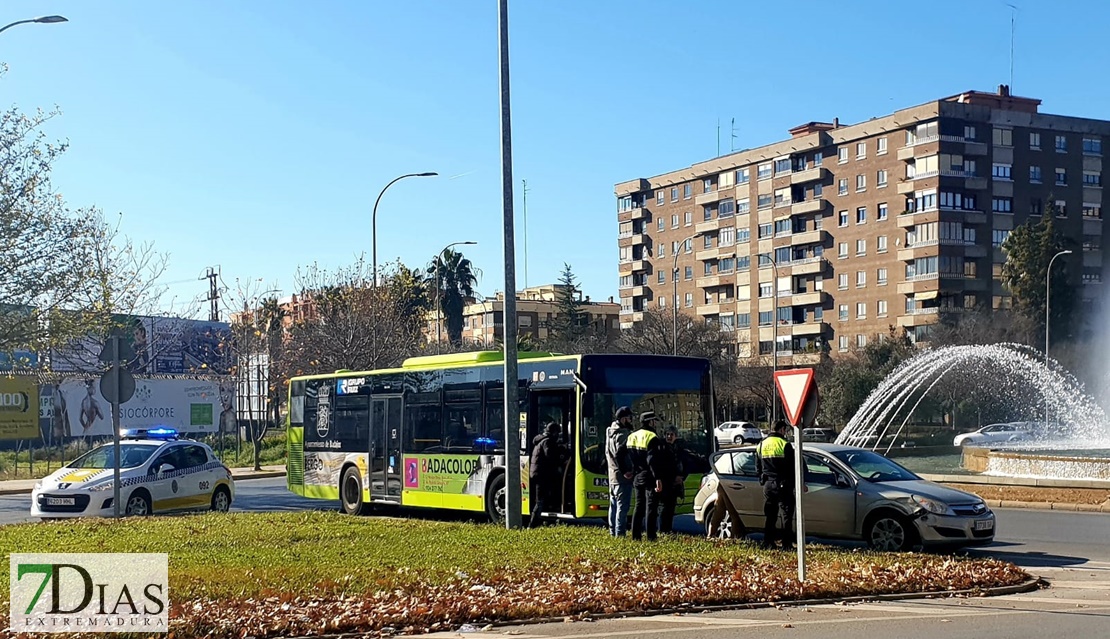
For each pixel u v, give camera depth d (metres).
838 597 11.64
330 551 14.57
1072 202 84.06
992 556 15.45
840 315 86.69
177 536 16.42
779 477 14.95
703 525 17.39
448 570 12.75
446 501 20.53
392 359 45.75
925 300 80.06
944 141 79.50
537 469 17.34
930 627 10.02
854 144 86.12
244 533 16.80
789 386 12.35
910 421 59.41
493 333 113.69
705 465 18.58
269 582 11.88
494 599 10.99
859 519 15.15
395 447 21.95
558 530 16.66
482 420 19.94
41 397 53.06
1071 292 72.12
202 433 59.53
